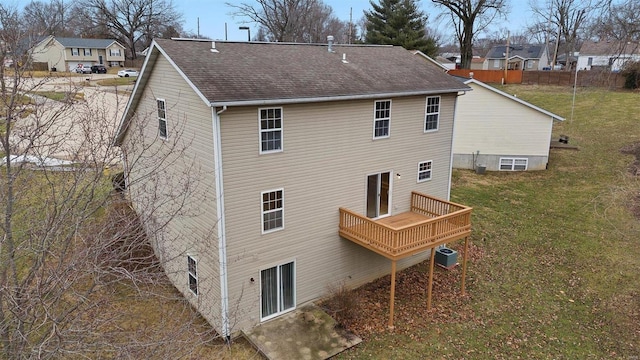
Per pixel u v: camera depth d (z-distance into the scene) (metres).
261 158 12.01
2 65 7.27
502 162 27.77
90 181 9.11
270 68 13.33
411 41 45.38
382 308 14.05
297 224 13.26
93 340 9.12
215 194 11.46
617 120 36.44
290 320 13.19
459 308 14.06
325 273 14.33
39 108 10.51
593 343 12.41
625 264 16.53
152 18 67.75
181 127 12.54
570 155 29.88
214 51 13.37
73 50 68.19
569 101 42.81
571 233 19.19
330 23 80.56
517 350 12.09
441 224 13.75
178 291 14.52
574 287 15.27
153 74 13.59
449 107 16.81
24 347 7.71
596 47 61.28
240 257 12.18
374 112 14.34
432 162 16.86
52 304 7.73
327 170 13.59
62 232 9.06
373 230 13.21
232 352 11.93
